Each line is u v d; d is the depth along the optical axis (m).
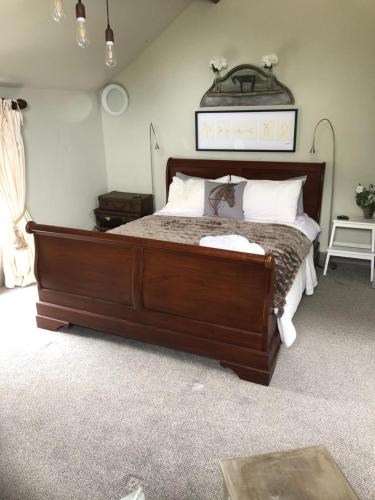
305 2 3.74
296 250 3.11
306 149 4.09
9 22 2.78
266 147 4.22
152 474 1.78
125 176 5.00
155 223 3.72
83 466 1.82
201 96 4.37
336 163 4.02
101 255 2.65
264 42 3.97
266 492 1.14
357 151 3.93
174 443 1.95
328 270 4.12
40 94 3.97
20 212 3.73
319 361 2.59
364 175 3.97
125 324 2.69
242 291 2.28
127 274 2.60
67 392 2.32
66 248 2.76
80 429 2.04
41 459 1.86
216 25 4.10
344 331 2.96
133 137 4.80
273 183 3.88
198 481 1.74
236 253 2.18
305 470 1.21
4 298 3.56
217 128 4.36
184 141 4.58
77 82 4.23
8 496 1.68
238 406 2.20
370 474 1.76
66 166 4.42
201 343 2.47
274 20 3.88
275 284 2.50
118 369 2.54
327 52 3.78
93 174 4.85
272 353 2.38
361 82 3.75
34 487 1.72
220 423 2.07
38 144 4.03
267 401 2.23
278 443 1.94
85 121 4.61
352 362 2.58
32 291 3.72
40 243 2.86
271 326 2.33
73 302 2.85
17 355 2.69
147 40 4.26
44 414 2.15
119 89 4.60
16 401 2.25
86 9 3.10
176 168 4.58
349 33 3.67
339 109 3.88
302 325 3.05
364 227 3.76
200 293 2.40
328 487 1.16
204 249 2.26
